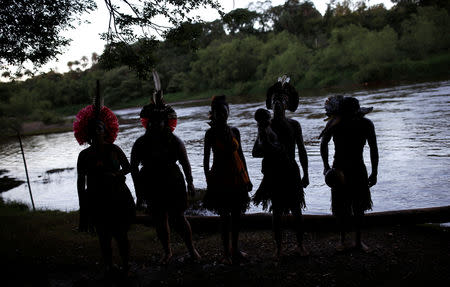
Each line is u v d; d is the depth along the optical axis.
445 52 64.81
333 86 67.00
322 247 4.28
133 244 4.80
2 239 5.03
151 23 7.58
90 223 3.89
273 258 4.07
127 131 32.03
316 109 29.44
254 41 95.81
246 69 92.62
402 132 14.77
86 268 4.15
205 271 3.89
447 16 67.69
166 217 4.14
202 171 12.53
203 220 5.21
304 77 76.56
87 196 3.81
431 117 17.64
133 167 3.99
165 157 3.92
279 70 78.62
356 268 3.66
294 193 3.99
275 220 4.06
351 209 4.59
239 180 3.95
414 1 88.19
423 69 58.16
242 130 21.94
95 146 3.76
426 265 3.59
